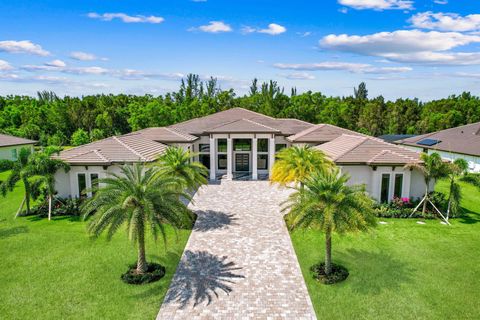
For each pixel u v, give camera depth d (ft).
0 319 36.55
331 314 37.93
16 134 196.85
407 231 62.85
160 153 88.94
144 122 196.44
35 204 77.10
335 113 204.74
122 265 48.80
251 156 120.26
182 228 63.36
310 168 67.26
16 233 61.05
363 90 331.57
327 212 41.45
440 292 42.39
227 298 40.86
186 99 239.91
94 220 42.57
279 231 62.80
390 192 74.95
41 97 351.25
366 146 79.00
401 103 256.93
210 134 107.24
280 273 47.01
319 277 45.24
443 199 76.74
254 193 91.76
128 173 47.03
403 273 47.14
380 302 40.24
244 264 49.60
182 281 44.73
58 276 45.60
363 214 42.29
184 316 37.37
